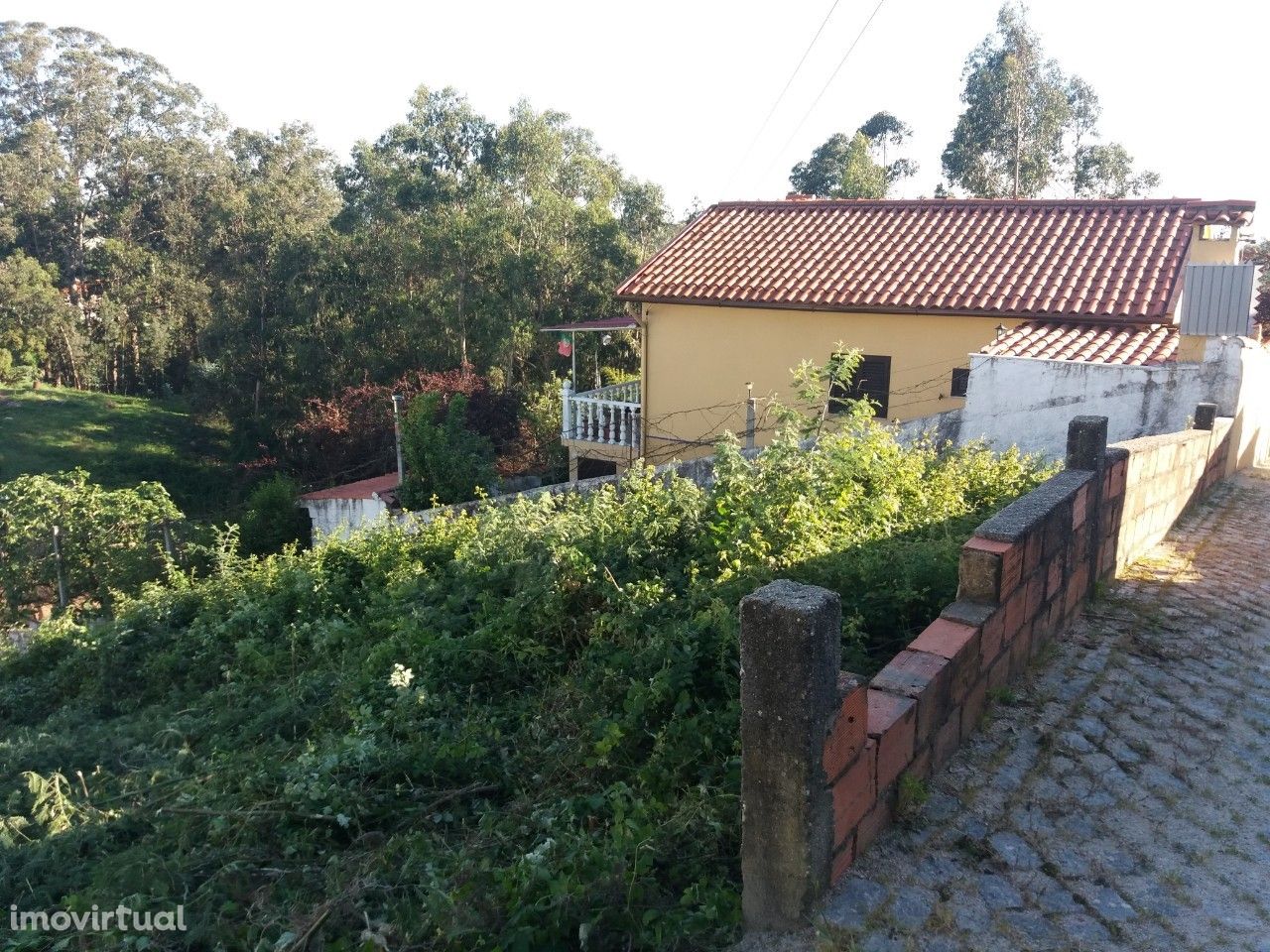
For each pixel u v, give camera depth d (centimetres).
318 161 4478
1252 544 710
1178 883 307
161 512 1510
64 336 4012
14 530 1421
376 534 953
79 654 838
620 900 295
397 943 301
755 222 1662
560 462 2083
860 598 480
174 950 339
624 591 543
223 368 3291
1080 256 1320
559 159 3325
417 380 2742
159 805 479
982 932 279
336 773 439
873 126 4053
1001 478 687
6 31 4616
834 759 276
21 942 362
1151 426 992
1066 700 431
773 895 276
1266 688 454
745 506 601
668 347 1513
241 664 735
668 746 382
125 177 4456
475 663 541
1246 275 967
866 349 1353
